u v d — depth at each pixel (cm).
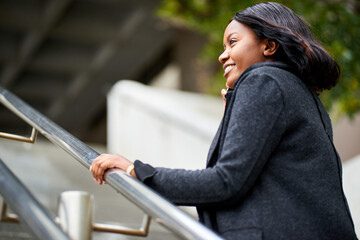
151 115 951
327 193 177
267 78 182
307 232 173
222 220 179
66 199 177
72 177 787
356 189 489
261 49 196
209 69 1655
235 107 181
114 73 2133
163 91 1081
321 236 174
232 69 199
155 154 930
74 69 2050
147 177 179
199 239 139
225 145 177
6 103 279
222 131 184
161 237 454
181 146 826
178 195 177
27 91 2208
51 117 2473
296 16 202
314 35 211
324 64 192
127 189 164
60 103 2334
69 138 209
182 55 1919
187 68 1884
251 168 174
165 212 149
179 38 1919
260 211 175
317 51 192
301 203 176
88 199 178
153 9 1706
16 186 164
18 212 152
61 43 1956
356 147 820
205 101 1060
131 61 2055
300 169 178
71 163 914
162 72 2075
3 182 169
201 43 1844
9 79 2073
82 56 2003
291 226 173
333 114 724
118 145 1125
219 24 762
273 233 173
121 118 1111
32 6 1656
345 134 817
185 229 143
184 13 818
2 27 1770
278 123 178
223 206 181
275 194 176
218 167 176
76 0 1711
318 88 200
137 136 1022
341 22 604
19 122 2594
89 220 177
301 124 181
